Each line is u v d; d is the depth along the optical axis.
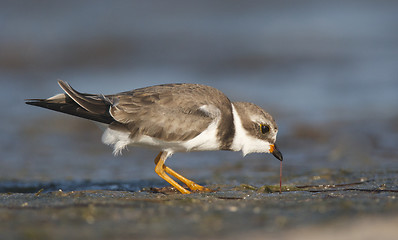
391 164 11.15
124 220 5.75
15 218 5.84
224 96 9.45
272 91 19.64
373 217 5.46
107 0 29.00
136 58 24.19
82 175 11.16
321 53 24.17
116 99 8.90
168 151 9.25
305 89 19.81
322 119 16.14
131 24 27.08
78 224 5.57
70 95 8.88
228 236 5.04
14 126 15.77
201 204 6.77
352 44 25.31
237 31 27.09
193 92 9.12
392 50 24.27
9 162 12.39
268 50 24.58
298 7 30.61
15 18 26.44
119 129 8.81
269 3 30.72
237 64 23.30
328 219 5.55
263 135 9.60
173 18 28.27
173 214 6.04
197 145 9.09
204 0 30.41
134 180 10.65
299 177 10.21
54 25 26.16
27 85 20.41
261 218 5.76
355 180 9.54
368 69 21.91
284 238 4.85
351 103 17.86
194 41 25.75
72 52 24.12
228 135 9.30
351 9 30.56
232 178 10.47
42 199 7.25
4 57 23.16
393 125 15.24
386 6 30.83
